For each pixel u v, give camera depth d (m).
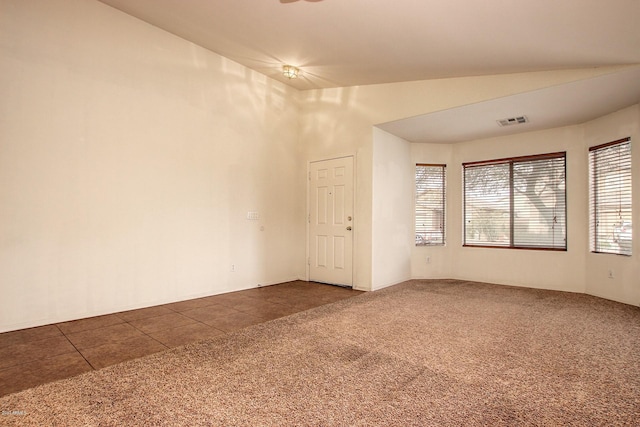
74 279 3.35
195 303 4.05
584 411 1.80
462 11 2.48
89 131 3.44
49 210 3.21
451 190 5.86
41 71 3.16
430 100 4.29
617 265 4.20
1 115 2.96
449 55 3.37
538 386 2.07
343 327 3.15
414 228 5.80
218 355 2.50
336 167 5.21
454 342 2.78
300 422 1.68
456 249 5.82
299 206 5.65
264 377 2.15
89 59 3.45
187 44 4.21
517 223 5.29
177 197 4.12
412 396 1.93
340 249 5.14
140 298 3.80
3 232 2.97
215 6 3.15
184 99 4.19
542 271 5.00
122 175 3.67
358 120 4.96
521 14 2.43
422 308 3.84
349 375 2.19
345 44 3.45
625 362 2.42
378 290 4.80
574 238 4.77
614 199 4.28
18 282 3.04
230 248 4.68
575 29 2.57
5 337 2.86
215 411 1.77
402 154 5.55
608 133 4.32
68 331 3.02
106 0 3.47
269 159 5.20
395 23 2.83
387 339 2.84
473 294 4.59
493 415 1.75
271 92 5.21
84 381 2.09
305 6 2.82
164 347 2.66
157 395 1.93
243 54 4.35
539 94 3.70
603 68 3.21
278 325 3.21
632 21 2.40
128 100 3.72
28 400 1.87
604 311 3.75
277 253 5.32
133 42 3.76
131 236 3.73
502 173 5.44
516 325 3.24
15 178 3.02
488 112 4.27
